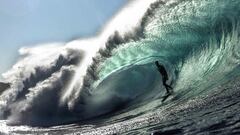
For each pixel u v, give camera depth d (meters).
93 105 15.25
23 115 17.75
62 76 17.81
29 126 16.64
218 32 12.59
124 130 9.33
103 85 15.39
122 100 14.64
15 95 19.78
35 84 19.52
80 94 15.78
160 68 12.89
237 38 11.63
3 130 16.16
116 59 15.89
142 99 13.84
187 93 11.12
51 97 17.11
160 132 7.41
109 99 14.92
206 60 12.78
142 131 8.22
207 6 13.04
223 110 7.31
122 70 15.46
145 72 14.84
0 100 19.83
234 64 10.98
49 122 16.28
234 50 11.49
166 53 14.75
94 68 16.11
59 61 19.42
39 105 17.38
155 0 15.41
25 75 20.38
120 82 15.09
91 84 15.75
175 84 13.20
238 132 5.78
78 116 15.47
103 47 16.45
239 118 6.43
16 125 17.22
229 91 8.75
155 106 11.63
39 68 19.89
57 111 16.52
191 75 12.93
